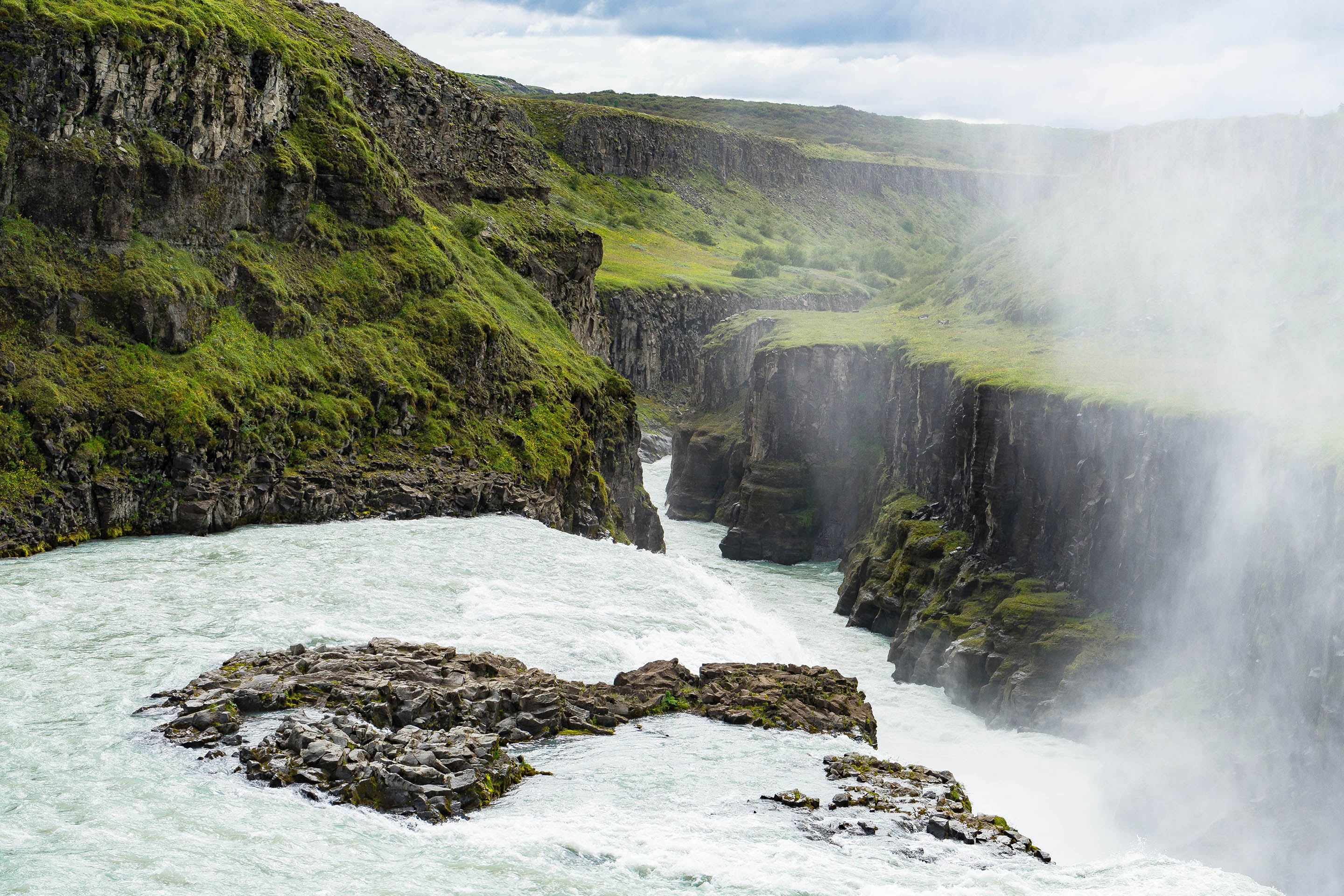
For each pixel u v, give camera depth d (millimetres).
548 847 32000
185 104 80750
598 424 122875
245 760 36125
